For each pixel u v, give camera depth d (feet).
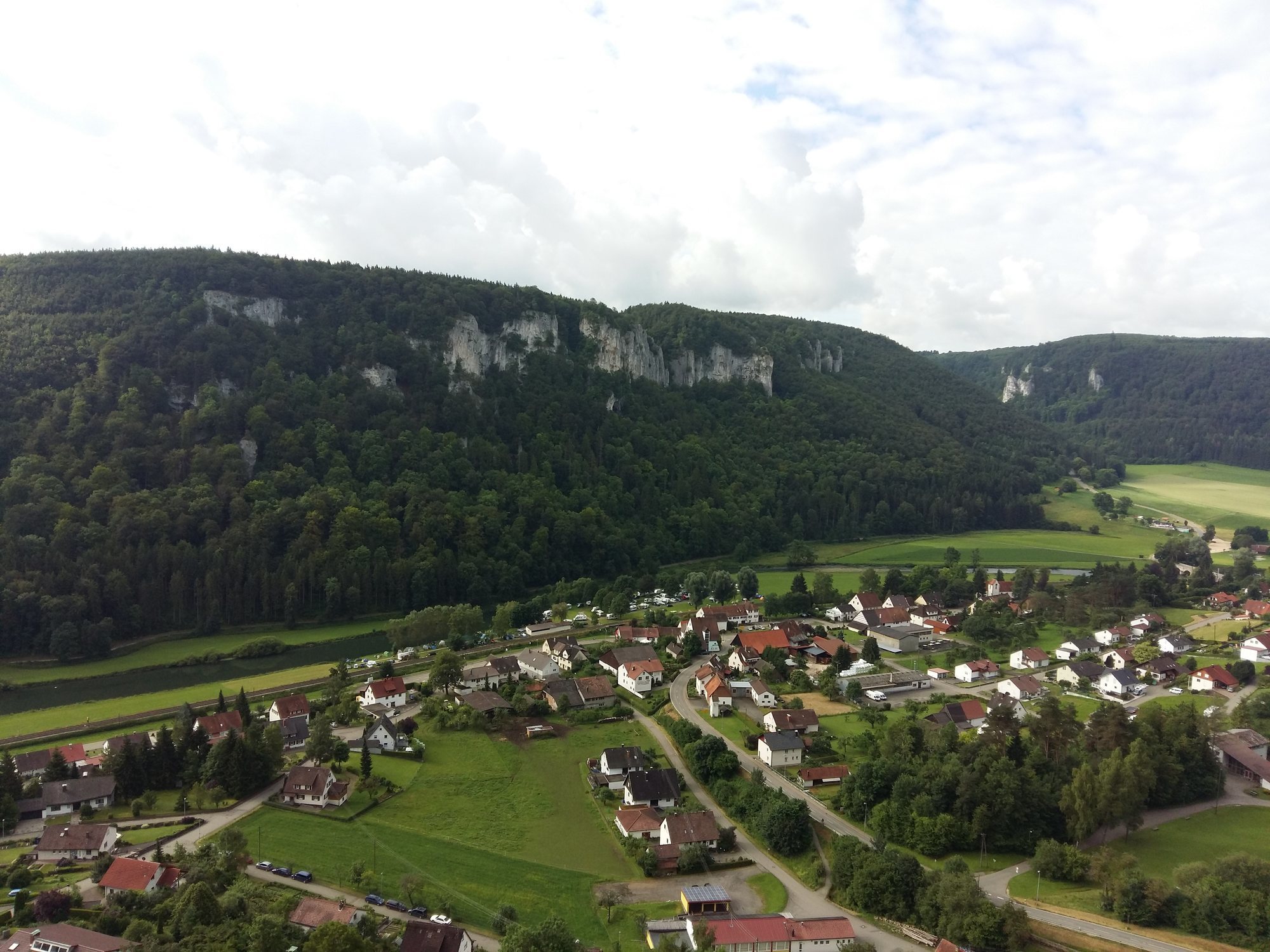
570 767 442.09
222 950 250.98
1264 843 346.74
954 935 285.43
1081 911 301.84
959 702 475.31
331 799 383.24
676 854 344.69
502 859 344.90
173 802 381.81
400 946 263.49
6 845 344.28
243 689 506.48
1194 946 281.33
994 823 344.08
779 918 291.58
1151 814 377.30
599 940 291.38
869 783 373.20
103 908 284.20
